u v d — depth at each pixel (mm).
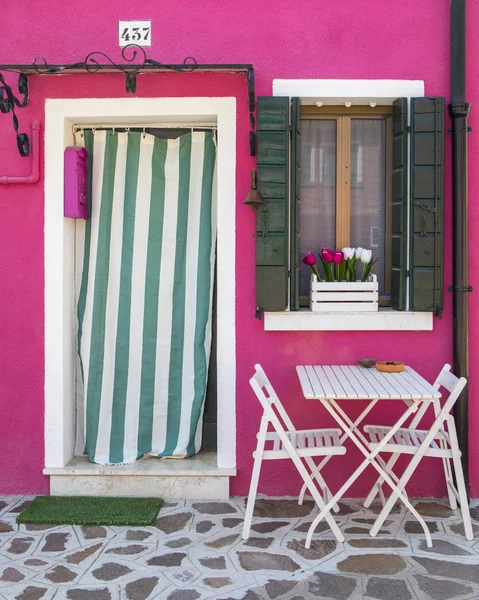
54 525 4184
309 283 4762
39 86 4578
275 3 4531
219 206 4574
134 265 4793
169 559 3738
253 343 4605
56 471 4605
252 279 4590
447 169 4590
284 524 4199
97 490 4625
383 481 4465
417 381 4020
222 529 4117
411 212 4477
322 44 4527
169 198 4785
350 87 4523
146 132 4832
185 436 4801
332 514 4355
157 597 3344
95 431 4770
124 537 4012
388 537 4020
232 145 4551
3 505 4516
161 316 4809
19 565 3678
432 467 4637
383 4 4527
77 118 4625
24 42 4574
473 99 4559
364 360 4426
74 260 4836
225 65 4262
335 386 3885
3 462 4703
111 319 4801
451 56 4480
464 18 4457
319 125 4715
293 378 4609
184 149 4758
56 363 4625
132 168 4770
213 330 4957
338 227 4715
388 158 4699
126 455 4797
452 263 4570
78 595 3367
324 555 3787
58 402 4637
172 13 4535
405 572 3594
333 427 4633
